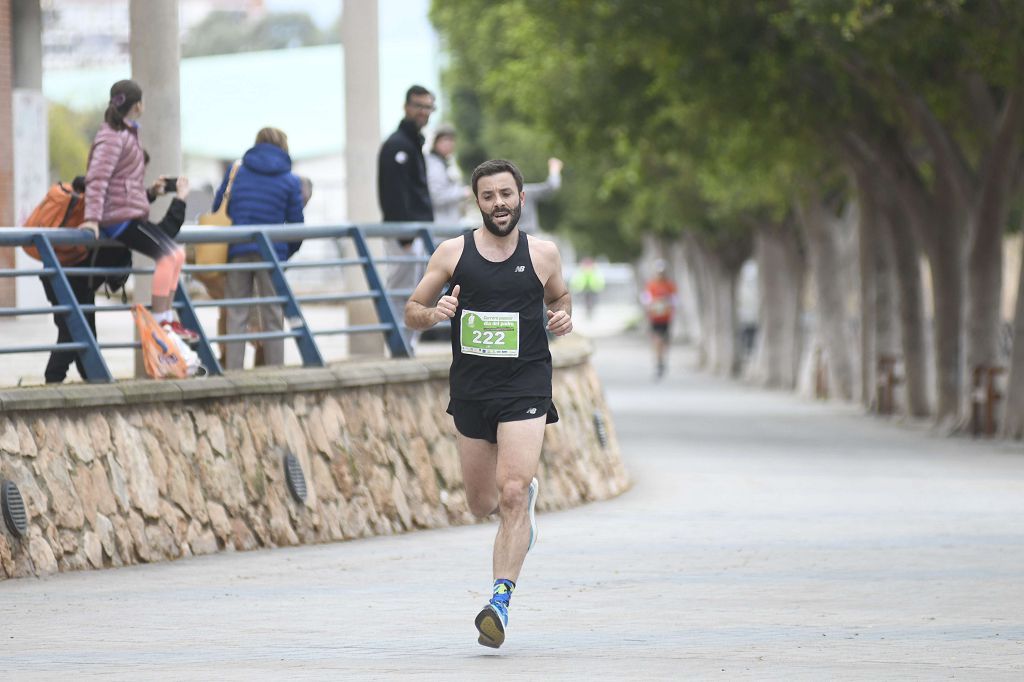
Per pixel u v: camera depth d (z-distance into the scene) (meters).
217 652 19.83
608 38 66.62
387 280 39.88
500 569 20.30
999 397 68.12
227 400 31.05
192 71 123.88
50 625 21.88
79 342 29.58
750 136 72.62
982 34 58.69
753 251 130.50
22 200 58.41
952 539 32.00
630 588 25.44
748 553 29.77
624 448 60.19
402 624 22.06
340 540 32.16
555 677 18.16
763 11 61.97
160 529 28.94
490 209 20.72
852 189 88.00
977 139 69.31
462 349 20.95
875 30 58.78
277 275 34.38
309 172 124.06
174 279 30.66
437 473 35.25
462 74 120.00
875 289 85.88
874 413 84.00
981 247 69.25
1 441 26.78
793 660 19.27
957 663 19.06
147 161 30.97
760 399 99.25
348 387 33.72
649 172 108.06
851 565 28.11
